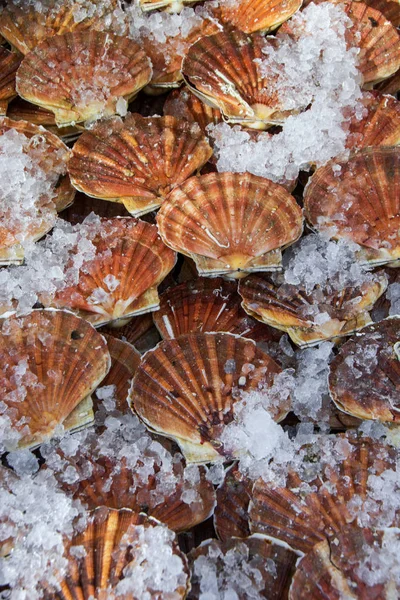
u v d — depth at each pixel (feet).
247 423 2.45
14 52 2.92
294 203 2.67
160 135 2.74
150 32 2.90
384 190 2.70
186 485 2.43
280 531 2.37
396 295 2.70
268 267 2.61
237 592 2.29
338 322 2.58
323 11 2.91
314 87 2.82
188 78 2.79
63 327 2.52
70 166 2.69
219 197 2.63
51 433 2.42
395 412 2.49
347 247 2.65
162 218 2.64
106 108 2.77
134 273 2.61
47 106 2.77
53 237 2.63
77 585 2.25
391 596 2.26
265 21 2.95
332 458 2.46
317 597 2.26
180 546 2.43
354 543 2.32
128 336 2.70
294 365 2.62
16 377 2.44
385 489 2.41
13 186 2.62
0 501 2.31
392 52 2.92
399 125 2.84
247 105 2.76
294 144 2.75
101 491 2.41
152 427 2.46
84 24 2.93
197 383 2.51
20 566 2.25
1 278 2.56
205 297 2.72
